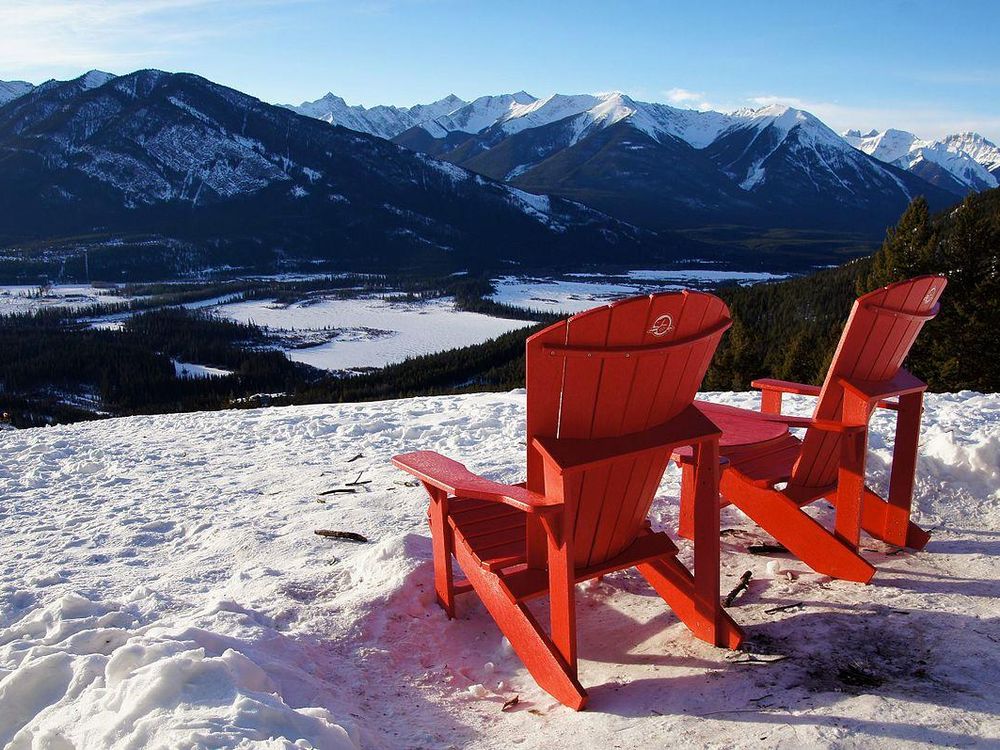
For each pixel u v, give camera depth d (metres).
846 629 2.18
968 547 2.88
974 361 17.53
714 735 1.67
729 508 3.48
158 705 1.62
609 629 2.40
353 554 3.19
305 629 2.39
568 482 1.81
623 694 1.94
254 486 4.95
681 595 2.27
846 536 2.60
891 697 1.77
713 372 26.59
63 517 4.51
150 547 3.73
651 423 1.98
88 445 7.40
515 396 8.94
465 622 2.51
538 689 2.05
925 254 18.34
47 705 1.81
